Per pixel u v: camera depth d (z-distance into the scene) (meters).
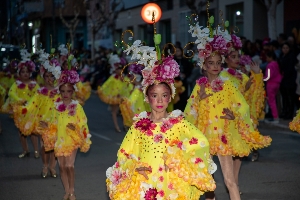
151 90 5.67
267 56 15.57
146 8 13.42
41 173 10.17
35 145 12.00
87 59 32.09
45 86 10.48
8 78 18.73
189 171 5.55
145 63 5.74
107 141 13.98
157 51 5.78
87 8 39.62
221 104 7.42
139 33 36.41
